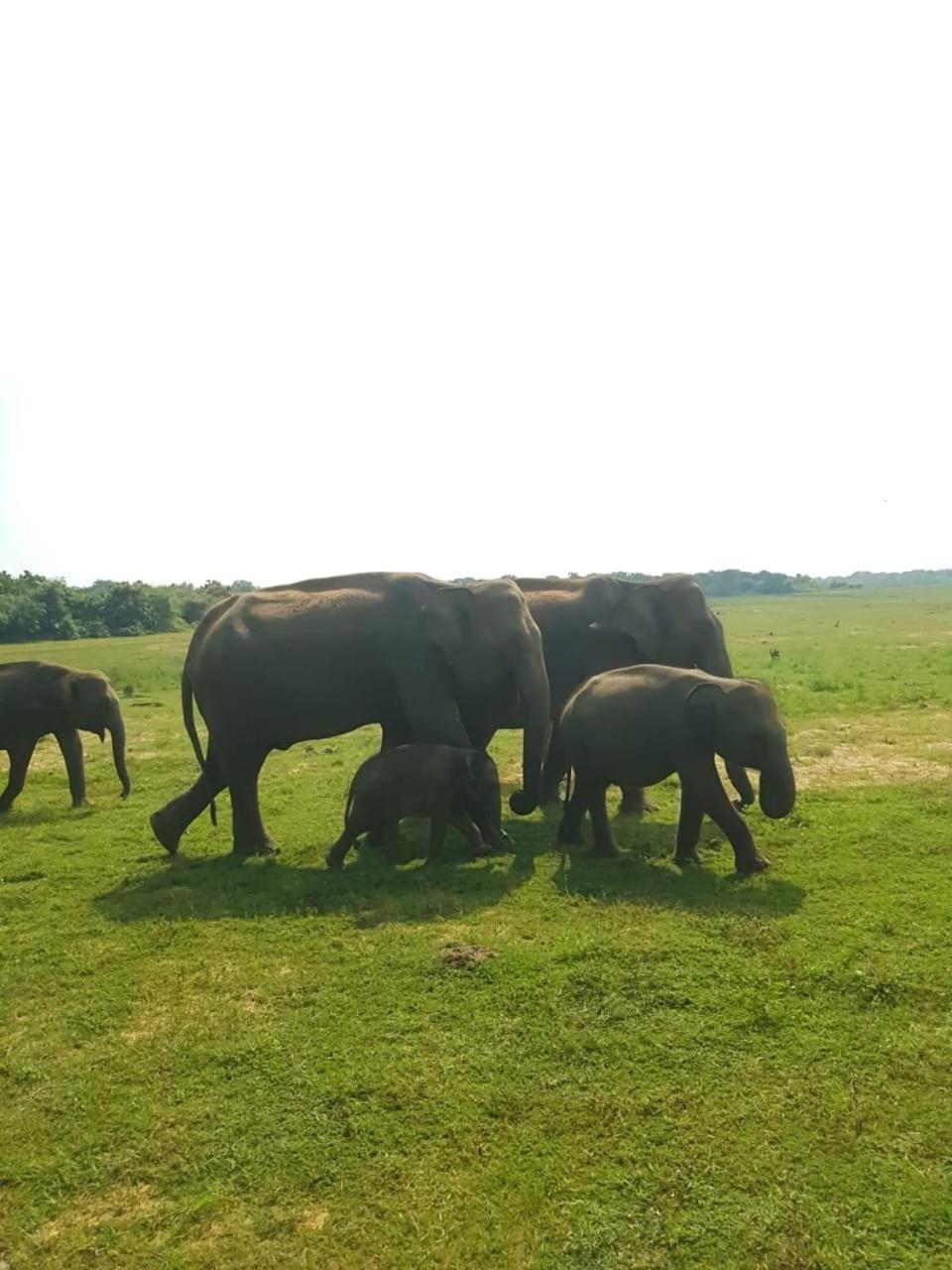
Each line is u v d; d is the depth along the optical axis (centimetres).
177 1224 356
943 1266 318
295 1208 362
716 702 760
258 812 906
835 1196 353
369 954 593
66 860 871
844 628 4309
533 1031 481
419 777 816
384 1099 427
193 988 560
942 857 745
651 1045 462
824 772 1107
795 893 678
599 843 823
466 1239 340
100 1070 466
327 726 922
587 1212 350
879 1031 465
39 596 5306
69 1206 371
